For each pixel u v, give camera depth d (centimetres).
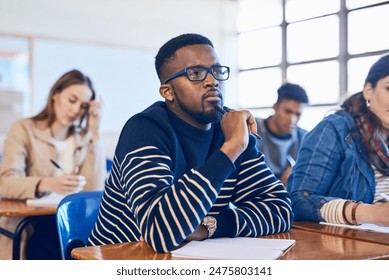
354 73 514
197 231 111
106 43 559
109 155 541
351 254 101
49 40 518
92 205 162
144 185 108
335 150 156
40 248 218
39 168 236
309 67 573
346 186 155
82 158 249
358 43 510
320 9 560
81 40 541
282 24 614
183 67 120
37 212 190
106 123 545
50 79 516
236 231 116
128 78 570
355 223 132
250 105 668
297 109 312
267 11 642
